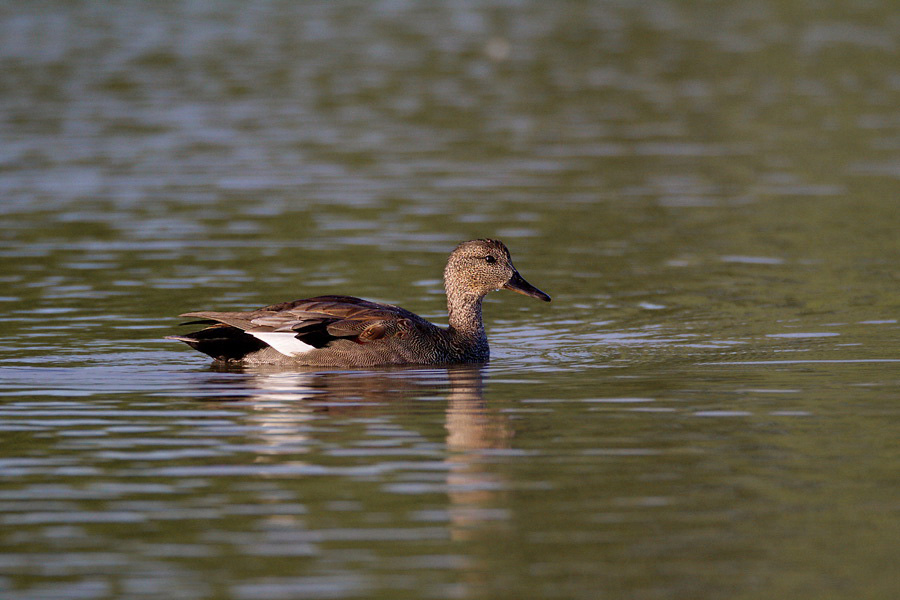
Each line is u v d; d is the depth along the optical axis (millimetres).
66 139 31250
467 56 44844
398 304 18156
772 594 8461
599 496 10172
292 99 37000
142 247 21500
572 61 44000
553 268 20641
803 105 36719
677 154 30516
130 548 9133
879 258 21016
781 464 10914
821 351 15305
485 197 25938
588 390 13570
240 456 11156
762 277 19875
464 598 8367
